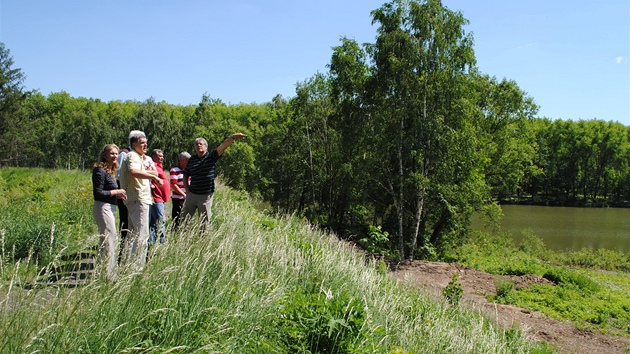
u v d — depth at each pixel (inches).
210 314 145.5
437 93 848.3
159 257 162.9
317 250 331.9
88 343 115.7
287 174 1542.8
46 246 245.0
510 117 1218.0
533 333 406.6
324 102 1370.6
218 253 181.0
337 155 1120.2
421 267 674.2
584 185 3115.2
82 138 2541.8
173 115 3410.4
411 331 237.1
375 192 1074.7
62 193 539.5
